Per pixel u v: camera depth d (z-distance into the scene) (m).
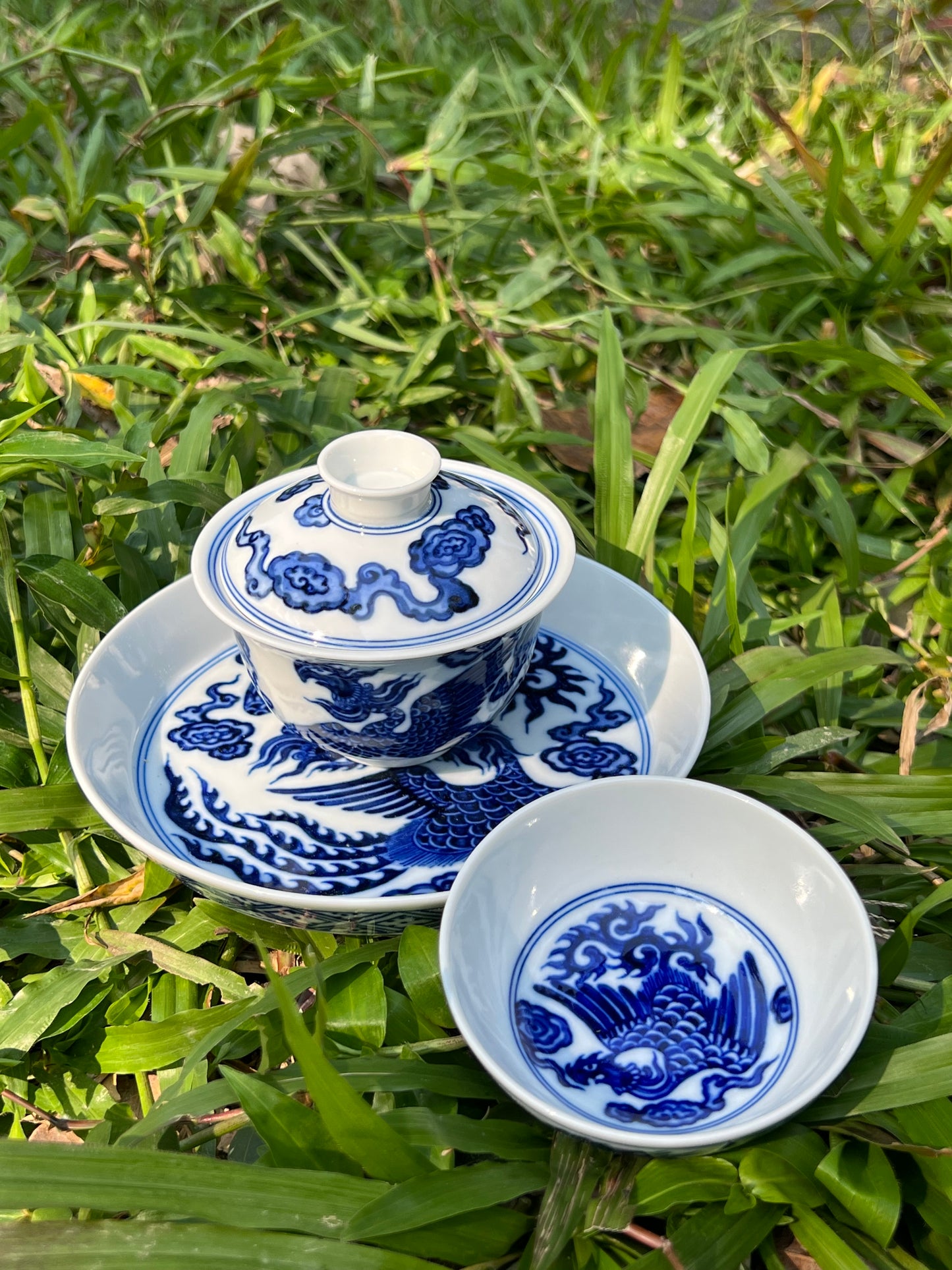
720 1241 0.19
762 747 0.29
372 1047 0.23
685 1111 0.20
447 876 0.24
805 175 0.55
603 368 0.35
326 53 0.68
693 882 0.23
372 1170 0.19
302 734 0.25
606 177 0.55
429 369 0.46
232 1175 0.19
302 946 0.25
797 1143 0.20
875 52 0.68
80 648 0.32
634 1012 0.22
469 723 0.25
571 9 0.75
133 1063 0.24
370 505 0.23
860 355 0.35
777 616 0.37
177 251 0.51
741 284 0.49
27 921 0.27
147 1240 0.19
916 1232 0.21
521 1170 0.20
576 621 0.31
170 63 0.62
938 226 0.49
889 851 0.28
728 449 0.41
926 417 0.43
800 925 0.22
